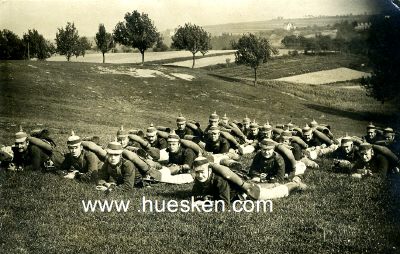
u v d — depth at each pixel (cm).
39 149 972
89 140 1037
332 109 2078
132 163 875
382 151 941
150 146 1220
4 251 574
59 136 1522
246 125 1625
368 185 835
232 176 758
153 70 3734
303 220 654
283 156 930
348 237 584
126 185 848
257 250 553
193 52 4122
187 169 998
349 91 1931
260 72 3272
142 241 589
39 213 691
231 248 563
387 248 551
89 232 623
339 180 911
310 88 2556
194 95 3125
